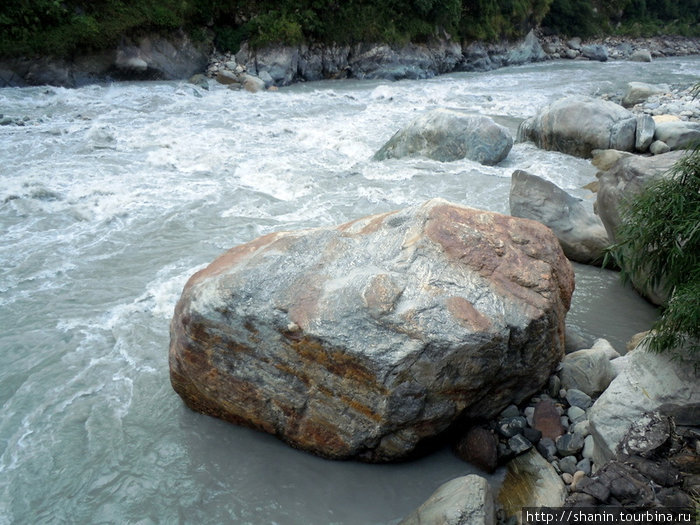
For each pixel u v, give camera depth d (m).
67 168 10.46
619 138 11.97
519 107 18.33
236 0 22.84
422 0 26.08
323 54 24.14
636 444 3.69
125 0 19.61
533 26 34.16
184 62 20.78
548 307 4.34
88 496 3.94
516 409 4.55
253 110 16.31
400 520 3.78
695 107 15.81
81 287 6.63
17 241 7.73
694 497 3.29
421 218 4.77
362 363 3.84
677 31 44.31
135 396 4.88
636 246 4.63
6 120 13.24
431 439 4.17
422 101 19.05
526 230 4.83
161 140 12.42
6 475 4.08
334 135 13.65
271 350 4.09
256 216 8.76
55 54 17.55
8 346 5.52
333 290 4.17
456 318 3.97
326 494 3.97
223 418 4.58
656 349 4.05
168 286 6.57
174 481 4.05
